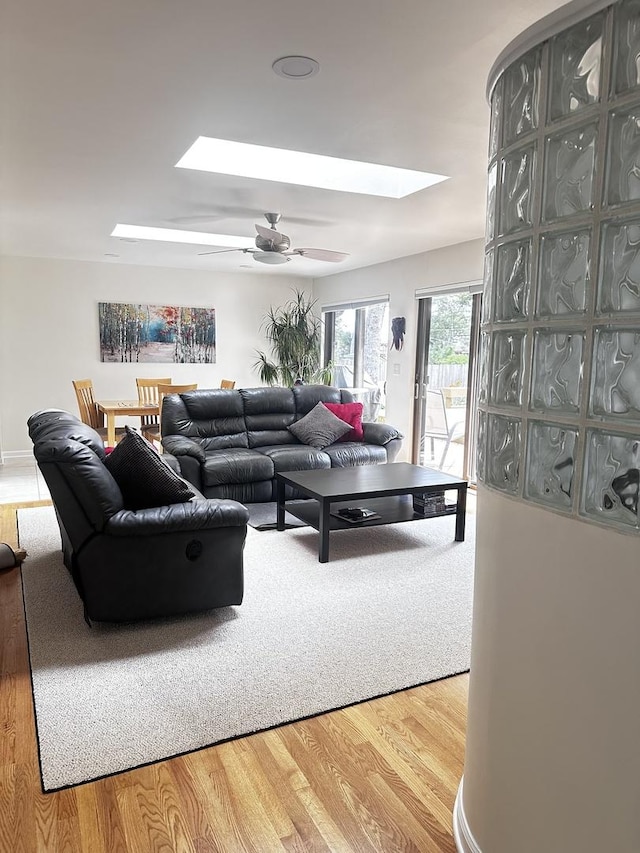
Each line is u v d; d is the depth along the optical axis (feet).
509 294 4.58
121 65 7.47
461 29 6.64
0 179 12.32
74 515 8.71
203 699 7.38
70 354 23.85
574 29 3.93
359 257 22.07
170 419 17.79
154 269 24.94
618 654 3.77
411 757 6.44
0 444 23.03
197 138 9.96
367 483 13.17
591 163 3.85
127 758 6.31
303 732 6.82
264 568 11.73
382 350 24.18
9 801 5.72
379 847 5.28
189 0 6.09
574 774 4.11
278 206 14.51
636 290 3.61
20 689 7.57
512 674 4.59
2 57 7.26
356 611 9.88
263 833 5.40
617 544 3.74
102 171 11.78
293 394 19.99
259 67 7.52
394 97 8.34
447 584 11.05
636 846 3.75
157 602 9.10
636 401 3.63
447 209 14.58
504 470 4.65
